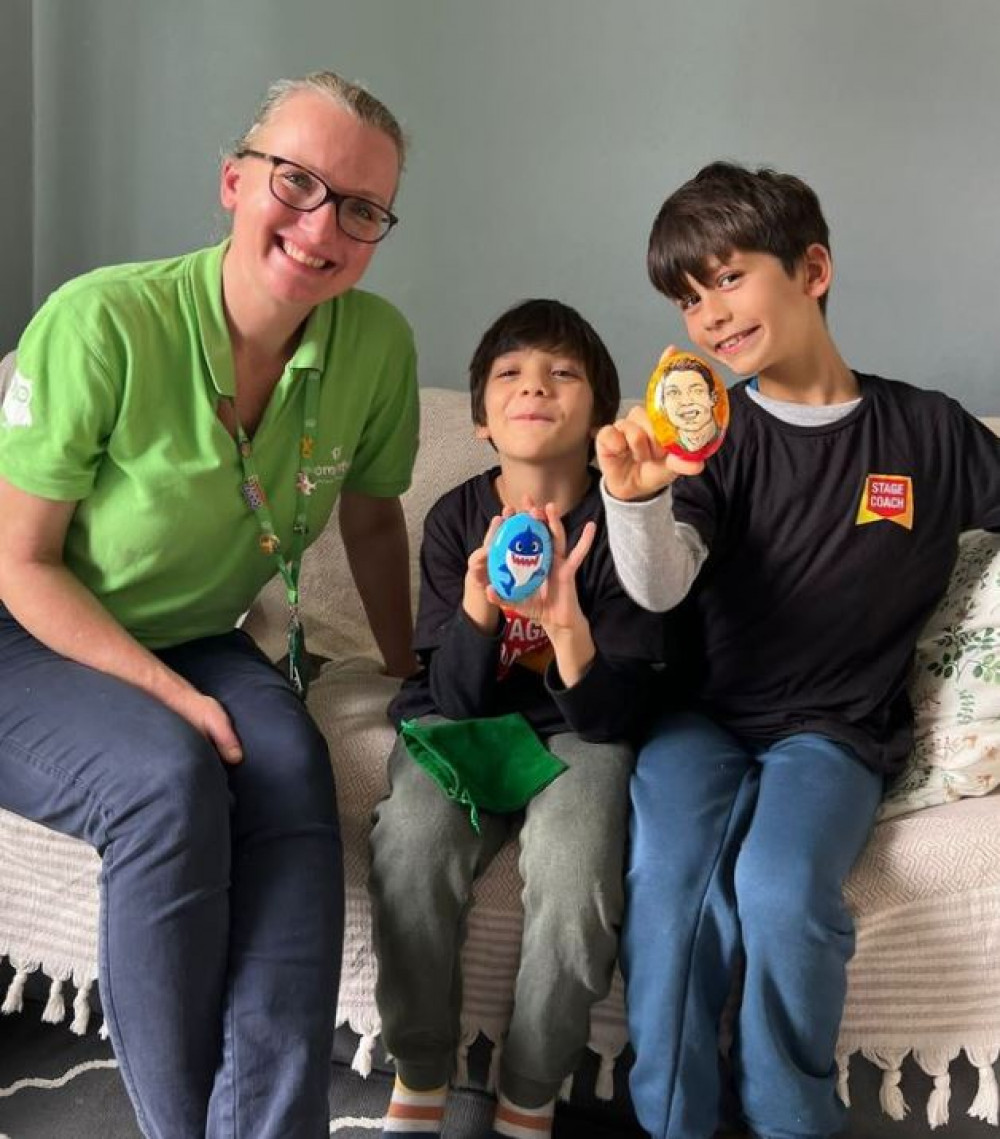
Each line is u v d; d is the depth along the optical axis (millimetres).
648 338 1995
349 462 1409
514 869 1210
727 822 1189
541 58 1948
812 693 1308
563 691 1216
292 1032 1077
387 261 2084
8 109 2123
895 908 1158
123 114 2150
